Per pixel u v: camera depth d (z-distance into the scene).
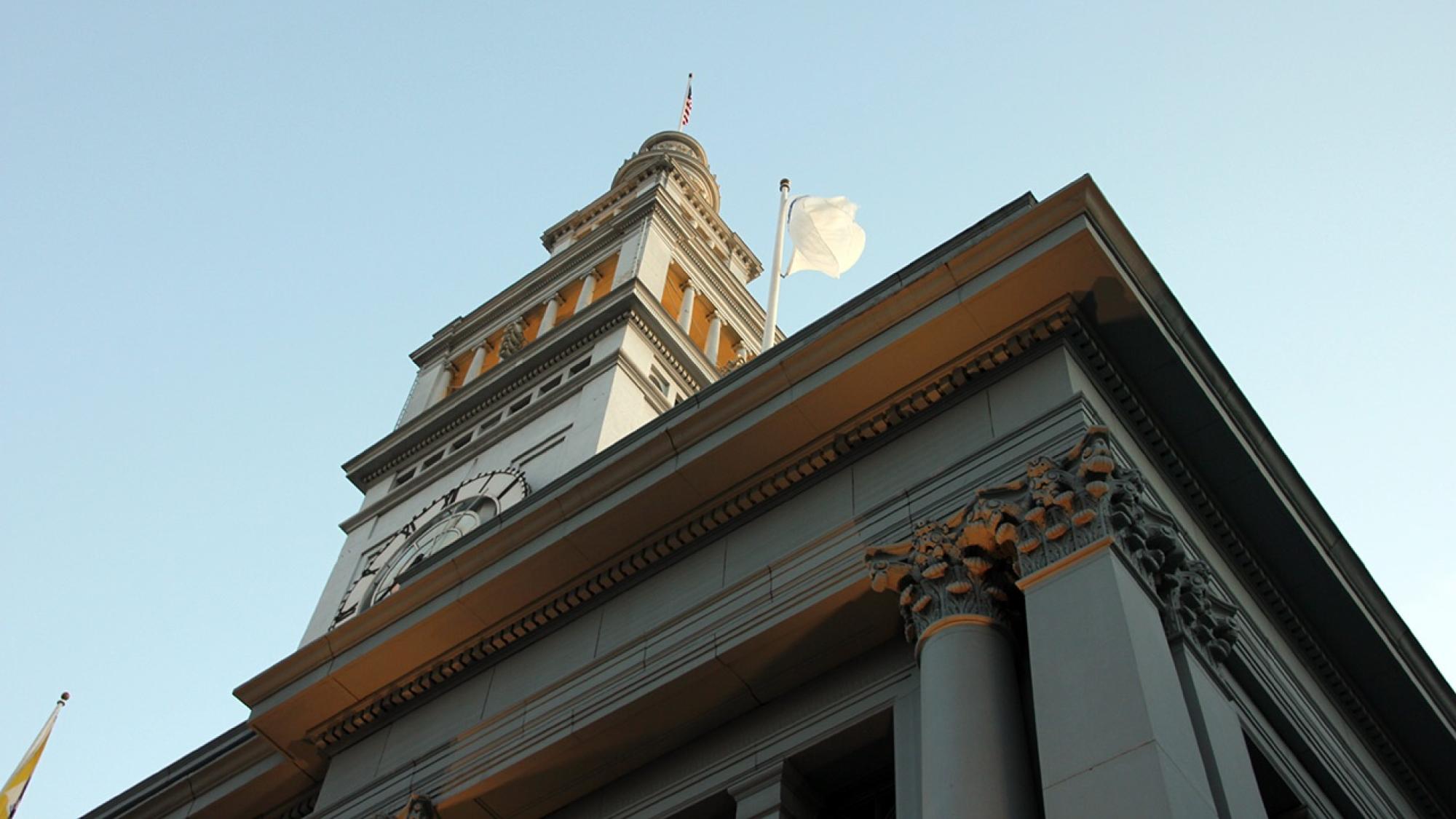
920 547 18.48
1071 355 19.89
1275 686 20.42
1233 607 19.00
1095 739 14.55
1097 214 20.09
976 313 20.20
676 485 22.30
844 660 19.86
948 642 17.11
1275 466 21.55
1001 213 21.59
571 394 41.25
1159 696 15.04
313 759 25.62
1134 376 20.48
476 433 44.09
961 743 15.53
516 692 22.95
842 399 21.11
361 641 25.06
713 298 52.62
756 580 20.70
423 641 24.27
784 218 36.34
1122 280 19.64
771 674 20.09
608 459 23.95
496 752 22.05
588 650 22.45
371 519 42.91
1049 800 14.27
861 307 22.17
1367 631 22.97
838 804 19.45
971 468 19.28
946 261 20.66
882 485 20.45
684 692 20.47
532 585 23.52
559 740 21.27
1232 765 15.39
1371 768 23.62
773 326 33.38
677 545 22.61
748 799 19.22
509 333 50.06
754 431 21.59
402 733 24.34
